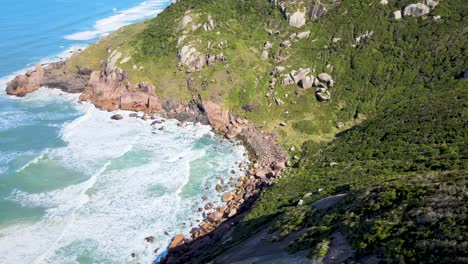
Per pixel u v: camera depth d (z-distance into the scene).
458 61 81.56
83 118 97.06
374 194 36.19
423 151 53.94
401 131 63.34
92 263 55.62
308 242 34.34
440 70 82.88
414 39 91.31
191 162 80.62
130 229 62.00
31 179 73.19
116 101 102.12
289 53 101.56
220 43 103.44
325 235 34.19
